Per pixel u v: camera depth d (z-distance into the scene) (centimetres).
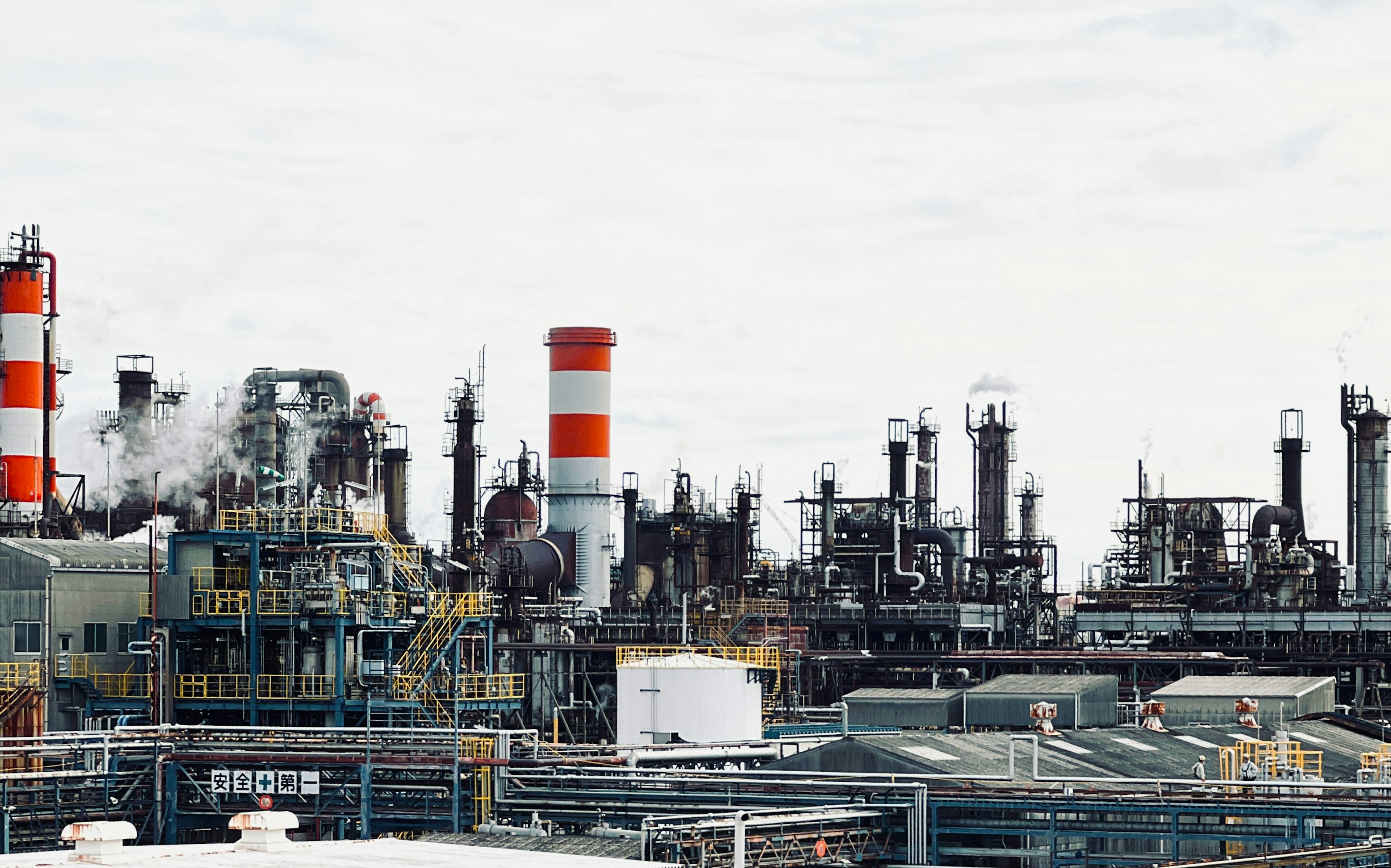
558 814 10069
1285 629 19825
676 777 9962
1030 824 9281
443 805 10581
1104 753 11656
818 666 19675
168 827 11056
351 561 13300
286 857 5753
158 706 12675
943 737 11256
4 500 16688
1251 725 13938
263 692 12950
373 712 12875
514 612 16975
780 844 8988
